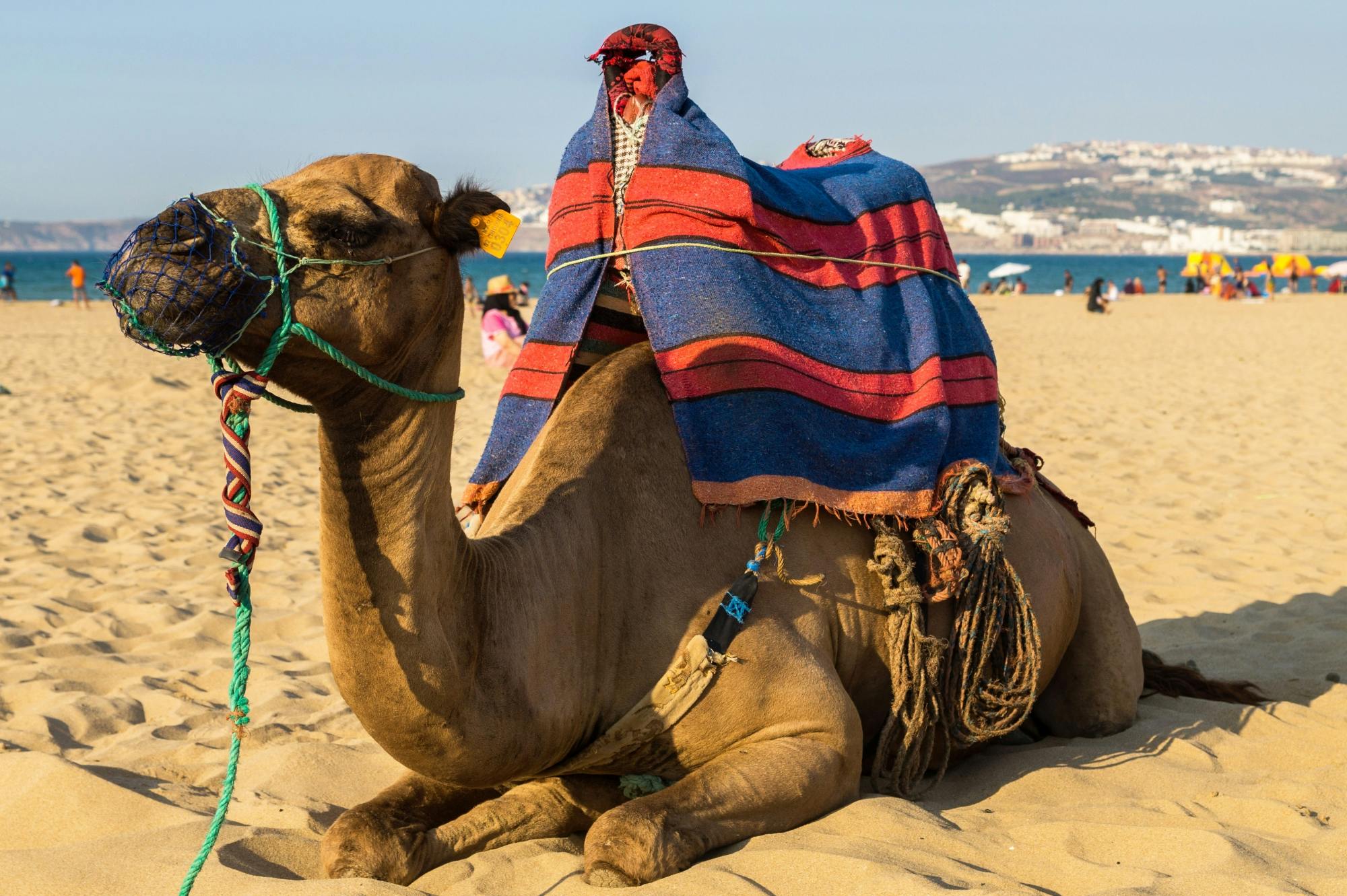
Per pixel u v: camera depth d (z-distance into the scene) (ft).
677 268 12.66
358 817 10.89
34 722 16.29
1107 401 53.67
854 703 13.08
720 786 11.12
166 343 8.46
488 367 57.93
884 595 12.92
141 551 26.71
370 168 9.44
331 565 9.65
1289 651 19.69
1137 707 15.93
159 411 49.55
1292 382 61.36
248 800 13.10
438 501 9.89
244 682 9.04
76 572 25.07
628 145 13.44
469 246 9.49
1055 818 12.18
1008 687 13.57
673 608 11.72
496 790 12.23
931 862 10.55
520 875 10.78
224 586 24.11
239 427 8.89
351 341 9.09
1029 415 48.80
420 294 9.39
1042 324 110.73
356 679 9.80
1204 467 37.24
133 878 10.66
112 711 16.94
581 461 11.90
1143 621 21.84
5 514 30.01
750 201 12.75
